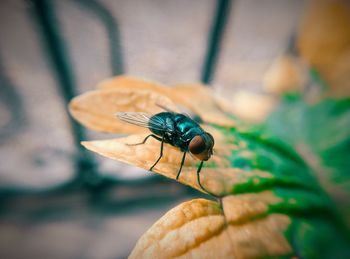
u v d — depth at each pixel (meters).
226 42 0.13
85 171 0.13
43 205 0.13
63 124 0.13
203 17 0.13
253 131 0.05
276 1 0.14
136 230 0.11
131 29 0.13
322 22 0.06
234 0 0.13
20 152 0.13
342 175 0.05
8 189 0.13
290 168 0.05
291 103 0.06
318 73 0.06
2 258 0.11
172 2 0.14
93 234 0.11
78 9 0.12
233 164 0.05
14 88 0.13
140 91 0.05
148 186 0.13
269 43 0.13
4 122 0.13
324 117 0.06
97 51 0.13
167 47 0.13
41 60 0.12
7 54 0.12
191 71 0.13
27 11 0.12
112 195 0.13
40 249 0.11
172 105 0.05
